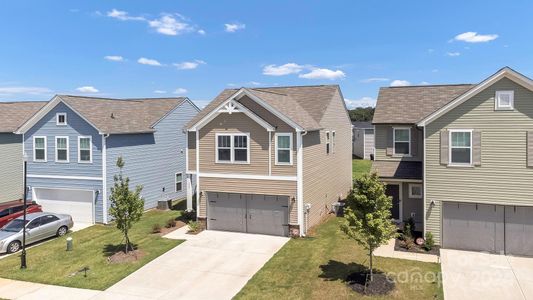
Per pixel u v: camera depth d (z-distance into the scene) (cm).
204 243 2012
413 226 2041
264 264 1705
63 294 1448
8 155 2852
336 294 1391
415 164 2262
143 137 2811
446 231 1869
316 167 2344
